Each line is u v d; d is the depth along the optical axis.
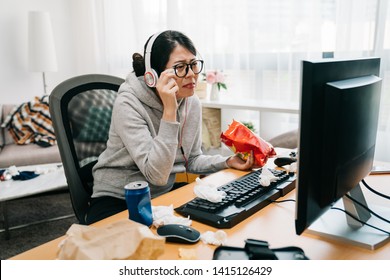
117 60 3.83
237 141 1.36
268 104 2.58
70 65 4.29
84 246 0.69
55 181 2.39
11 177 2.45
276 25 2.64
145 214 0.91
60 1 4.11
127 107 1.27
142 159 1.20
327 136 0.72
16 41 3.84
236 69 2.89
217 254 0.75
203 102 2.76
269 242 0.84
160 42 1.21
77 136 1.38
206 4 2.95
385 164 1.39
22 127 3.34
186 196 1.14
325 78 0.70
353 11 2.24
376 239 0.82
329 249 0.81
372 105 0.89
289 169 1.29
